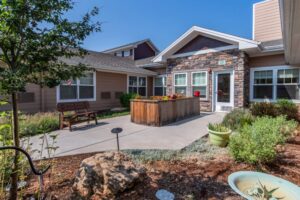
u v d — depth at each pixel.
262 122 4.49
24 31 1.93
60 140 4.93
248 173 2.28
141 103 7.09
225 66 9.59
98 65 10.60
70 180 2.67
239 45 8.73
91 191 2.31
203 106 10.54
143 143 4.63
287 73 8.61
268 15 10.86
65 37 2.14
